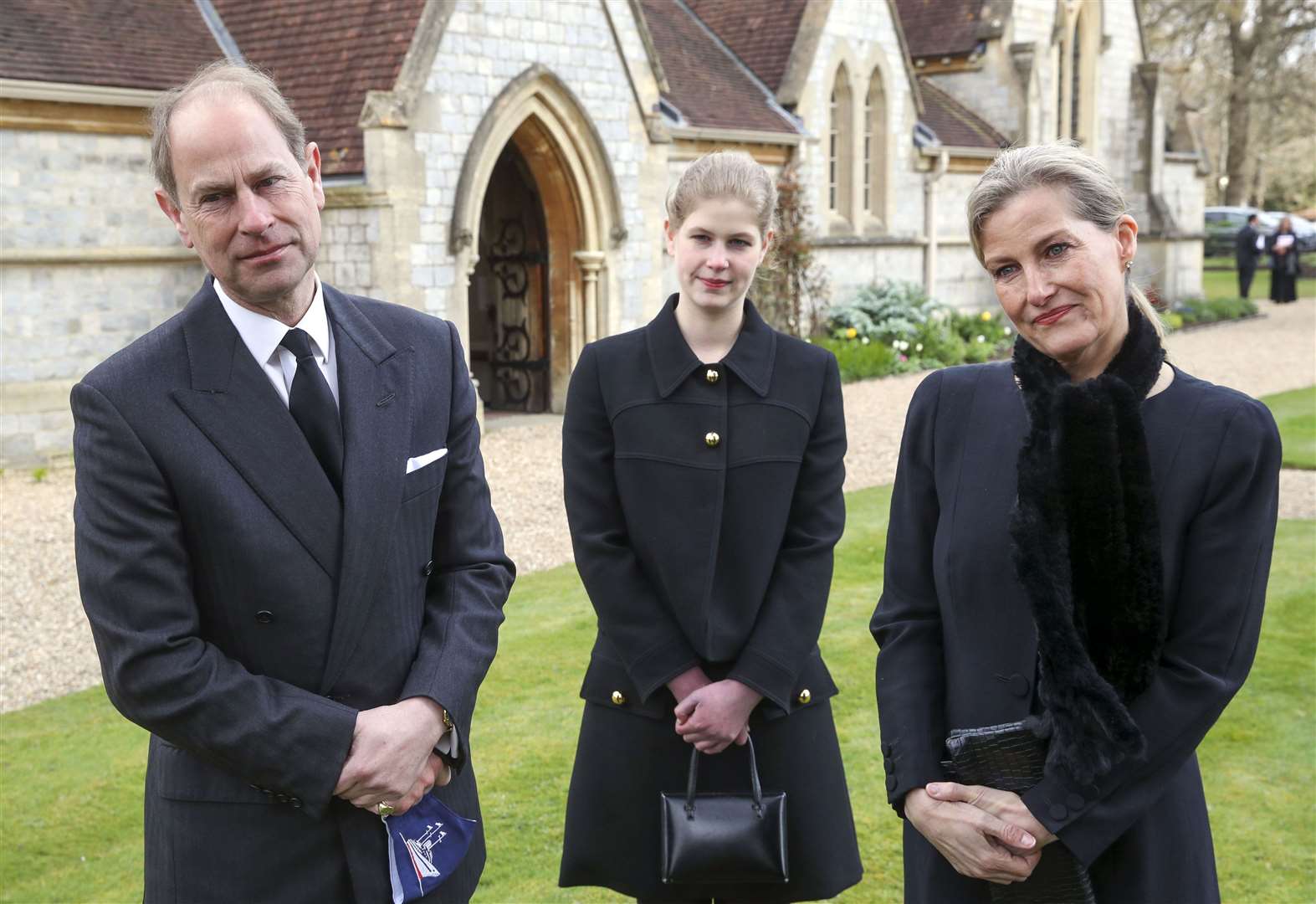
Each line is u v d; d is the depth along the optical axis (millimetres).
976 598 2039
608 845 2660
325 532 2080
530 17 10852
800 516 2738
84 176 9750
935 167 17953
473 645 2211
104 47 10062
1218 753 4172
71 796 3980
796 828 2639
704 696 2541
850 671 5035
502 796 3949
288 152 2076
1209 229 36281
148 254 10141
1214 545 1877
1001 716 2000
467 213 10469
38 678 5223
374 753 2004
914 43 20688
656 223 12430
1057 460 1879
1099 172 1926
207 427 2031
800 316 15102
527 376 12516
